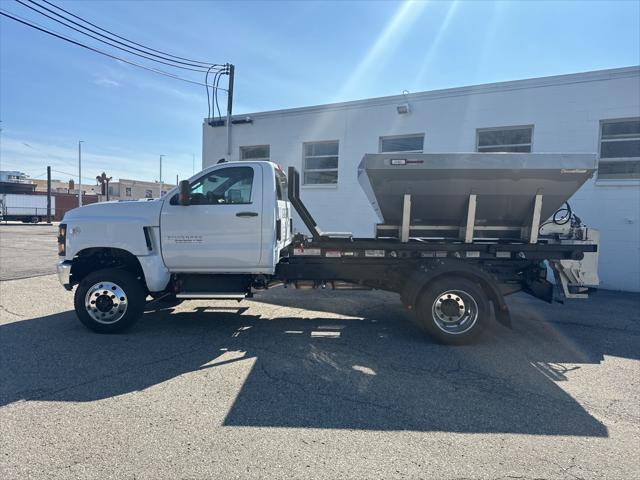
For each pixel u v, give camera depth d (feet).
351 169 41.39
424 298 18.70
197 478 9.11
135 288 19.24
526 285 20.86
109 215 19.54
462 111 36.81
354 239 21.09
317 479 9.15
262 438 10.75
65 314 22.75
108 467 9.44
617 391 14.03
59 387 13.66
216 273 20.18
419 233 21.22
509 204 20.02
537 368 16.10
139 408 12.29
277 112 44.52
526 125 34.76
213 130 48.39
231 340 18.85
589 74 32.50
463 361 16.72
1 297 26.78
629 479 9.29
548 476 9.37
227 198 19.63
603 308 26.50
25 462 9.57
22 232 93.09
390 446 10.47
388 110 39.63
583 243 20.06
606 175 32.91
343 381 14.51
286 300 27.63
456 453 10.21
